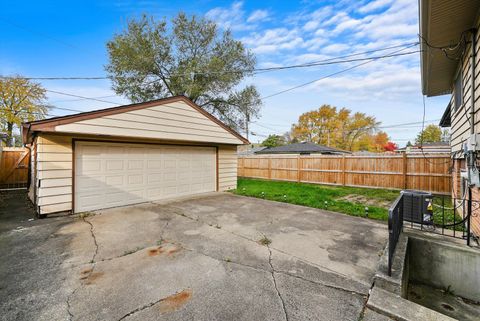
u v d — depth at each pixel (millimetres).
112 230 4109
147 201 6676
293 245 3436
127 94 13984
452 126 6242
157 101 6332
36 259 2939
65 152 5203
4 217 5035
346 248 3330
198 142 7895
